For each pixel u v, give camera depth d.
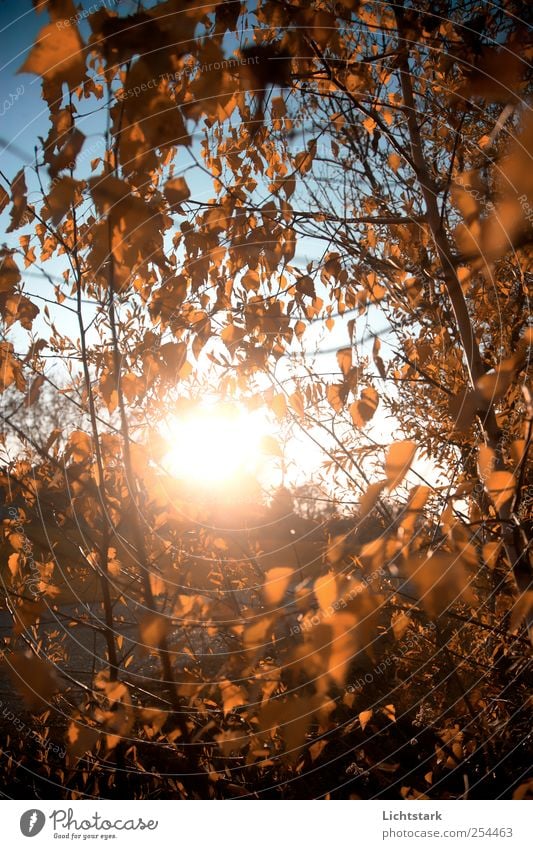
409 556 1.02
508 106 0.87
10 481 1.51
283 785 1.50
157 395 1.50
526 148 0.83
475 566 1.02
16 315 1.39
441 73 1.35
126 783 1.48
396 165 1.59
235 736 1.25
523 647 1.44
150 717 1.26
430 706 1.62
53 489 1.57
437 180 1.46
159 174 1.33
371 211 1.84
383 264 1.47
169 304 1.38
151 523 1.48
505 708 1.57
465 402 1.08
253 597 1.40
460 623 1.64
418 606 1.18
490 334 1.60
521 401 1.29
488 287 1.45
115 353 1.09
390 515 1.20
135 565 1.42
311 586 1.03
